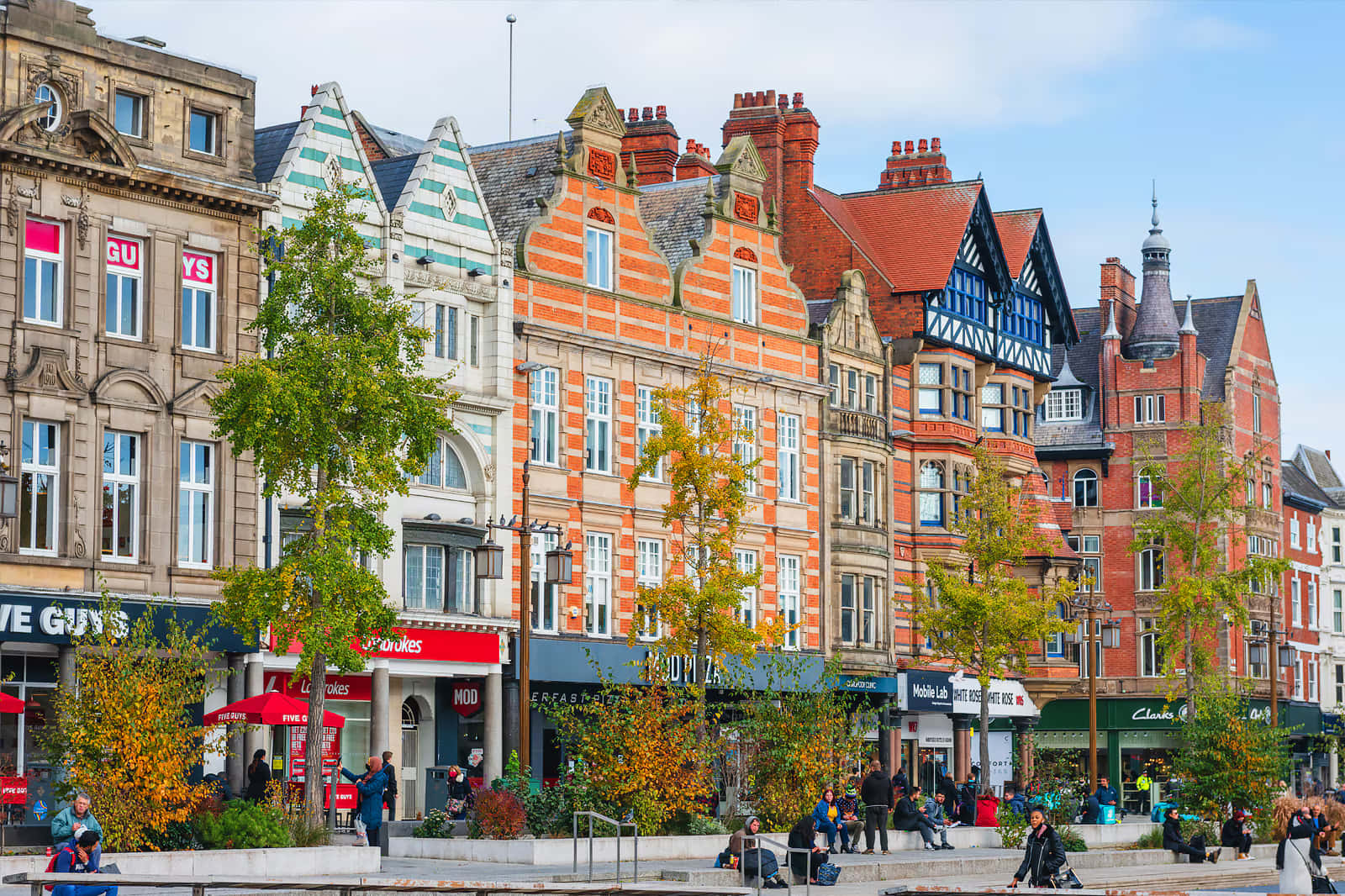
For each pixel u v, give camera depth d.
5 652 39.50
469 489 49.25
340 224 37.22
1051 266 73.94
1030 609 59.31
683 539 55.53
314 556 35.47
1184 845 47.66
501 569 48.84
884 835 42.94
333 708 46.69
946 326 67.38
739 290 58.88
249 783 40.22
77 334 40.19
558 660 50.88
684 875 33.56
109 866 27.95
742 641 46.56
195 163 42.66
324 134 46.09
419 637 46.78
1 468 36.25
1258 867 45.53
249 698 41.28
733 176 58.84
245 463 43.00
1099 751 82.75
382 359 36.12
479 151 57.31
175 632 34.09
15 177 39.28
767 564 58.44
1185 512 68.69
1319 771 94.56
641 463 46.97
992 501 60.00
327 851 33.38
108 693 31.89
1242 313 88.81
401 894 25.38
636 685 52.31
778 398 59.31
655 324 55.22
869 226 69.31
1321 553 99.06
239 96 43.78
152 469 41.28
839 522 61.44
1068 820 49.59
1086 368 86.94
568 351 52.34
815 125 68.94
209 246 42.81
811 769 42.44
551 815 38.88
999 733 73.62
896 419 65.75
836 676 47.25
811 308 65.06
